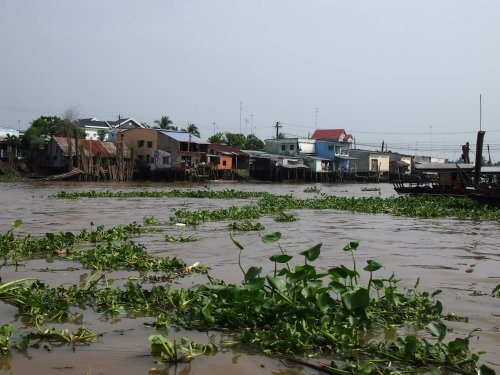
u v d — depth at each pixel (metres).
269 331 5.31
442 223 18.89
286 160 77.69
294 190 49.88
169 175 64.44
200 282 7.88
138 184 56.38
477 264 10.05
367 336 5.44
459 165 34.81
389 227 17.19
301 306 5.51
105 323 5.80
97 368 4.48
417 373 4.46
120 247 9.92
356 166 90.88
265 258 10.30
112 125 91.94
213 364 4.62
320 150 85.50
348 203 26.59
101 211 22.08
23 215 19.55
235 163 74.00
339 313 5.60
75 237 12.11
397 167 98.44
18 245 10.60
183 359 4.71
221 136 89.38
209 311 5.69
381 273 8.97
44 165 62.88
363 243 12.91
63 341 5.17
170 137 65.19
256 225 15.64
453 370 4.52
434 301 6.65
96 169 58.78
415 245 12.72
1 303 6.58
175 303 6.39
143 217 19.30
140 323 5.80
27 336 5.17
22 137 66.50
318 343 5.03
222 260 10.01
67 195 31.72
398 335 5.48
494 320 6.10
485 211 23.03
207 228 15.70
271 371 4.48
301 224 17.69
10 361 4.61
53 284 7.65
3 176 57.94
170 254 10.66
